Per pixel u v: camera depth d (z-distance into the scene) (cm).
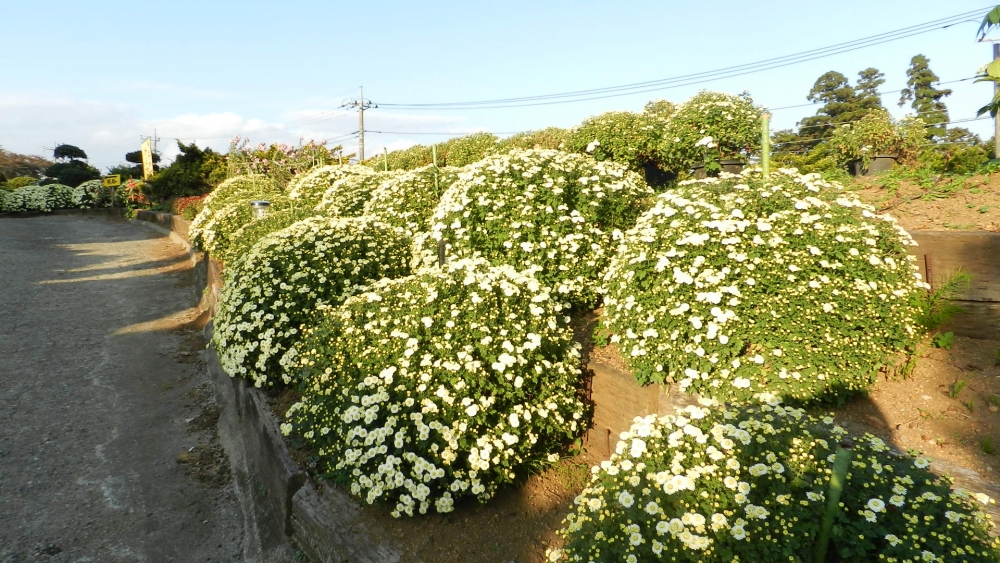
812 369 315
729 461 231
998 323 360
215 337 547
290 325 500
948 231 408
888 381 346
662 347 338
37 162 4897
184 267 1349
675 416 280
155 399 636
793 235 354
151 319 941
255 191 1347
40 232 1980
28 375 683
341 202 812
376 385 342
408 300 388
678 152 725
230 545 400
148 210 2412
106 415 593
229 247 877
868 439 254
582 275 481
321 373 377
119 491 461
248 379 528
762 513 211
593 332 429
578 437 389
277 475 398
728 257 349
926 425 304
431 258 543
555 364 364
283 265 529
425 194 701
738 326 329
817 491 216
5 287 1096
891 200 529
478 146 1155
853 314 327
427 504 301
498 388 339
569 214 505
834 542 209
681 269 354
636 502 236
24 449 516
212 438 550
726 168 696
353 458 318
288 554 357
